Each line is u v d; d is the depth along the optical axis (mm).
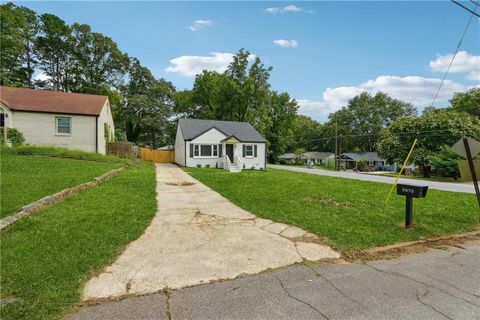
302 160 56844
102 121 19875
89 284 3014
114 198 7137
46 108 17438
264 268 3600
